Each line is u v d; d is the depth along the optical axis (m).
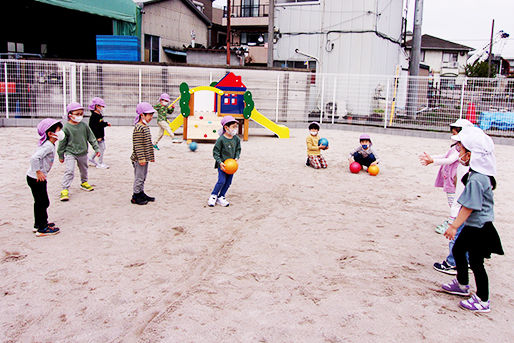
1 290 3.78
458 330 3.37
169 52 23.78
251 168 9.41
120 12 19.33
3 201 6.36
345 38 22.78
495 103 15.75
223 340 3.12
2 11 19.67
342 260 4.68
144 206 6.42
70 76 15.23
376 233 5.60
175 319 3.38
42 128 4.99
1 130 13.81
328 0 23.02
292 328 3.31
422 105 16.88
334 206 6.79
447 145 14.11
